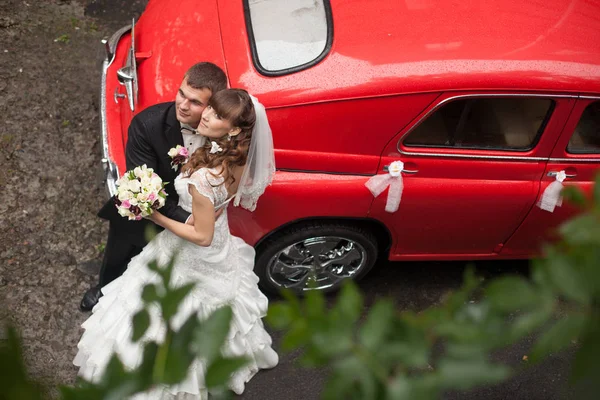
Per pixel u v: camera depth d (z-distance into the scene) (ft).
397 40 10.89
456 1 11.51
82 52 17.22
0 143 14.93
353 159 11.05
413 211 11.87
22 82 16.21
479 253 13.26
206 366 1.72
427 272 14.42
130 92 11.15
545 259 1.67
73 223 13.94
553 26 11.45
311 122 10.50
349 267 13.20
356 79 10.44
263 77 10.46
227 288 10.25
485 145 11.54
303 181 11.00
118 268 11.59
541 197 12.07
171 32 11.75
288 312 1.79
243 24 11.12
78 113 15.89
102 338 10.29
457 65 10.69
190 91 9.10
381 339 1.71
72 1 18.43
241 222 11.22
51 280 12.91
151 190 8.81
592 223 1.68
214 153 8.85
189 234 9.41
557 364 12.42
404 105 10.62
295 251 12.41
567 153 11.90
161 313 1.84
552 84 10.88
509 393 12.06
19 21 17.52
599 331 1.51
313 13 11.31
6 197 14.06
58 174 14.69
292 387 11.80
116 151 11.78
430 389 1.60
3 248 13.26
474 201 11.91
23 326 12.11
